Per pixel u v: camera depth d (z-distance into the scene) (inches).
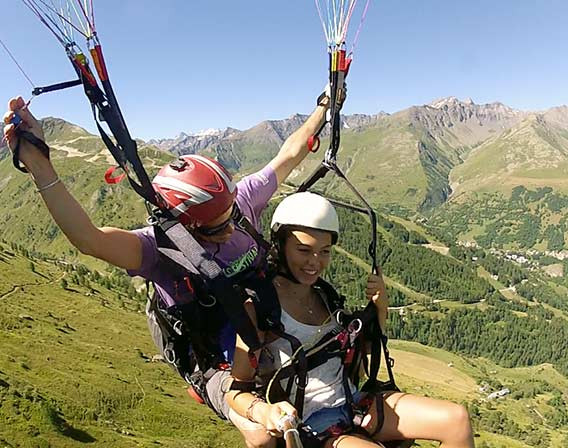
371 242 73.5
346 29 77.6
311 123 90.0
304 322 68.9
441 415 62.8
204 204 64.4
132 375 1254.3
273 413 59.5
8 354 1123.9
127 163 61.7
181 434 1026.7
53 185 58.7
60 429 826.2
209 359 72.0
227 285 63.2
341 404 67.3
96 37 60.7
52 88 59.5
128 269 65.7
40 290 1908.2
